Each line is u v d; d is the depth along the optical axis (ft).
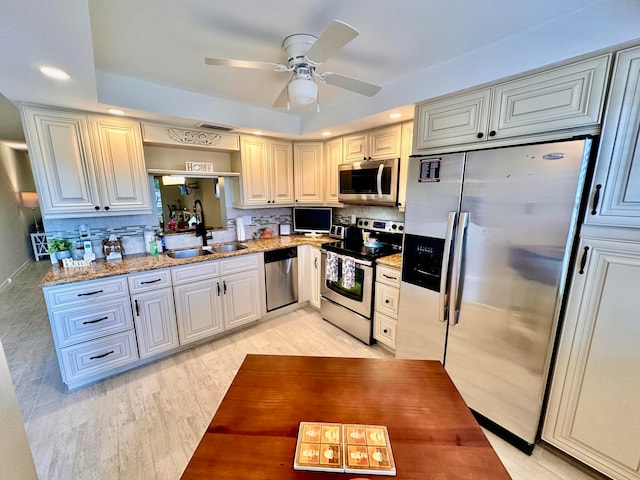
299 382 3.83
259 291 10.37
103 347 7.38
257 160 10.87
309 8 4.43
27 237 20.72
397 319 7.98
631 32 3.97
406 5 4.36
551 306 4.90
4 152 17.89
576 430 5.09
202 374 7.79
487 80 5.52
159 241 9.52
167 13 4.51
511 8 4.39
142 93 7.35
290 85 5.37
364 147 9.76
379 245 9.95
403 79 7.04
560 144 4.55
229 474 2.55
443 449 2.83
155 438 5.75
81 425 6.05
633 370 4.43
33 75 5.16
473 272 5.84
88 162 7.55
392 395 3.59
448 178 6.06
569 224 4.59
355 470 2.57
